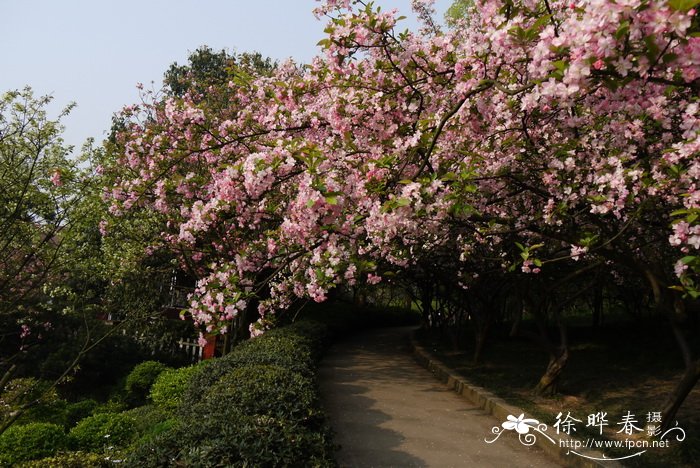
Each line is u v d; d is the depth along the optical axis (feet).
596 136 15.19
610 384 25.05
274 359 21.75
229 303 14.35
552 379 24.31
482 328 35.24
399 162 14.52
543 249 23.31
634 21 6.93
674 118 13.29
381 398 26.45
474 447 18.58
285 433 12.94
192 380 20.80
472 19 20.35
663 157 11.76
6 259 29.99
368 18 14.17
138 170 25.50
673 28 6.72
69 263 31.32
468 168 13.88
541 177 16.70
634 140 13.92
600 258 19.26
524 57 12.29
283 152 13.35
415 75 16.48
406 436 19.69
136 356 40.47
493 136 16.55
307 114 18.29
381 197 13.92
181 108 21.13
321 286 14.39
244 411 14.69
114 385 37.91
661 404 20.81
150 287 37.81
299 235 13.83
